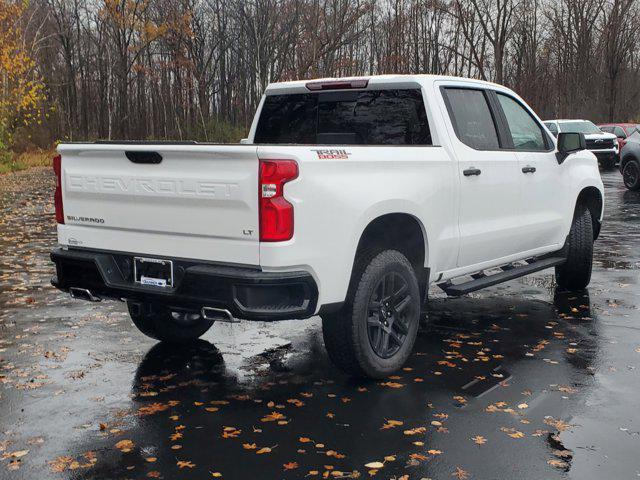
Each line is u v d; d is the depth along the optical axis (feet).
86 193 16.14
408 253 17.79
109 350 18.86
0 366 17.51
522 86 162.71
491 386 16.05
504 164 20.12
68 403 15.15
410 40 136.26
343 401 15.20
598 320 21.62
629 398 15.23
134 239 15.52
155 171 14.88
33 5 165.17
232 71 194.59
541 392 15.62
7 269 29.86
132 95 196.95
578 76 178.60
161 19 148.66
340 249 14.64
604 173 83.30
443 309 23.24
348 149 15.02
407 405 14.94
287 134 20.84
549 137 23.07
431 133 18.19
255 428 13.82
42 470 12.10
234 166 13.87
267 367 17.49
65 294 25.26
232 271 13.93
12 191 69.51
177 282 14.92
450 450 12.76
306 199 13.94
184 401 15.28
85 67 198.39
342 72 118.83
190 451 12.82
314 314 14.47
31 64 91.76
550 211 22.65
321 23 120.88
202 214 14.38
